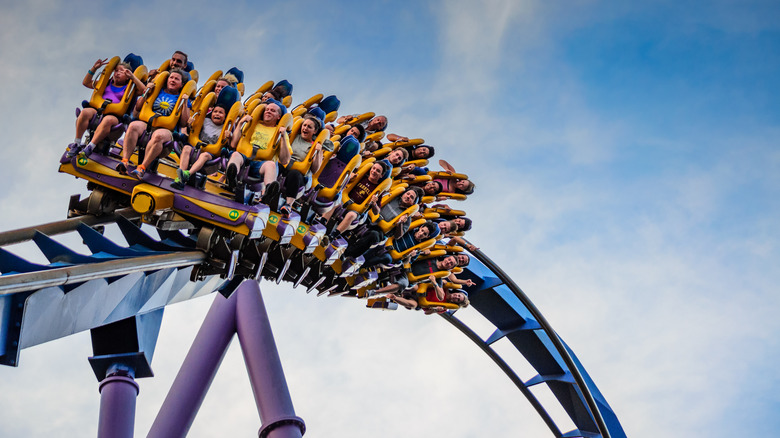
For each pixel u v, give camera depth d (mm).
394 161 15078
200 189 11109
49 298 8172
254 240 12195
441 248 16344
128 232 11102
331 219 12961
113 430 10812
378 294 15188
